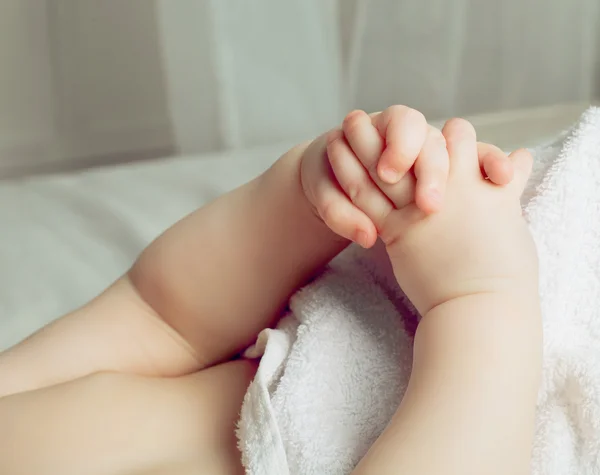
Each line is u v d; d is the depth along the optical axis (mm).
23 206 792
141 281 553
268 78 1124
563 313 506
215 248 534
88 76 1129
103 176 867
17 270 683
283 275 532
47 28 1104
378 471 442
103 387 520
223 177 841
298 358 503
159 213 761
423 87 1159
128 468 492
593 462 479
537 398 484
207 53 1092
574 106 1004
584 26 1147
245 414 485
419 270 473
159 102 1144
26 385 538
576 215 512
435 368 458
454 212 469
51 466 495
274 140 1151
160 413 511
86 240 718
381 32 1143
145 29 1106
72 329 550
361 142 474
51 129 1145
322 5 1119
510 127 907
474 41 1155
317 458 480
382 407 496
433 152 468
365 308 521
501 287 467
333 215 478
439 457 441
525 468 454
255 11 1092
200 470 487
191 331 547
